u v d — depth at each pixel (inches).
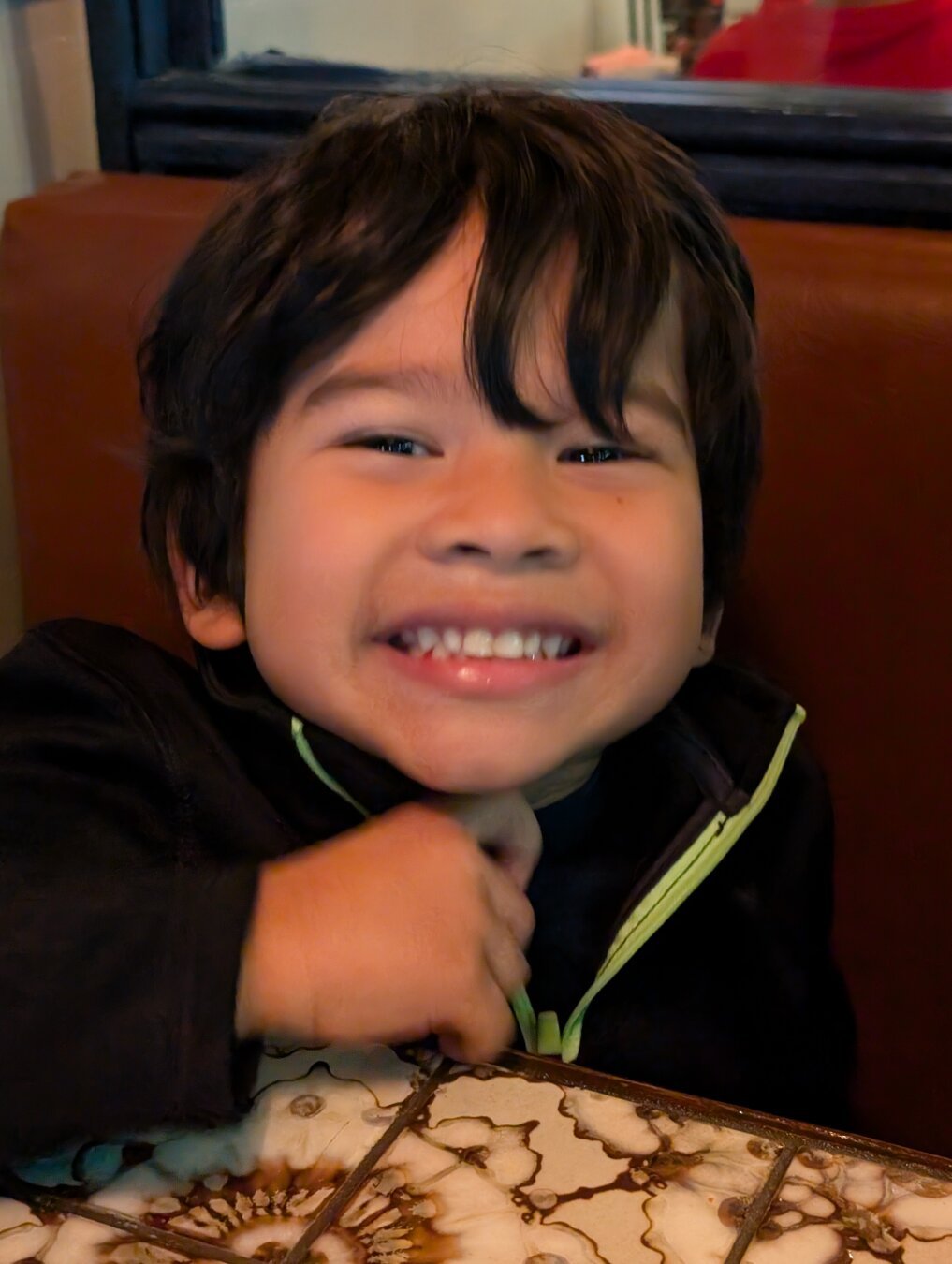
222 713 25.5
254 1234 14.9
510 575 21.3
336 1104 17.1
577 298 21.5
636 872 26.6
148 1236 14.9
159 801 23.1
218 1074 16.3
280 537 22.7
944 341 28.8
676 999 27.0
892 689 30.8
